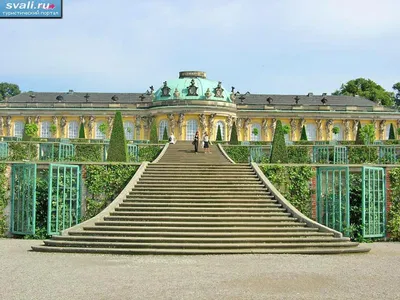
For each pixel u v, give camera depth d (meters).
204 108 91.38
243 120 100.06
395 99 135.38
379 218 27.73
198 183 28.56
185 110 91.38
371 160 46.88
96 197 28.47
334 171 27.47
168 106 92.19
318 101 105.75
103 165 28.62
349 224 26.62
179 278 15.97
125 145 37.91
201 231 22.70
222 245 21.17
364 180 26.89
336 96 107.06
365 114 101.69
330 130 101.38
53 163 26.22
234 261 19.05
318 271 17.25
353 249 21.47
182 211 25.05
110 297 13.76
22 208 26.45
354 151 47.28
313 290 14.59
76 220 27.62
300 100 105.88
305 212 28.80
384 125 102.69
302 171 29.00
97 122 99.44
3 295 13.95
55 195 26.47
